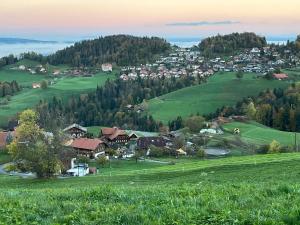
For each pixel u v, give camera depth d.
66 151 71.81
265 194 18.12
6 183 64.31
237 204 15.98
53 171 69.12
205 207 15.54
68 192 21.53
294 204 15.42
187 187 21.88
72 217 15.02
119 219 14.35
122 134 172.38
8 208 16.97
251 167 49.06
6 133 148.12
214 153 145.25
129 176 55.62
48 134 70.38
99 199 19.17
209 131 181.00
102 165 128.00
